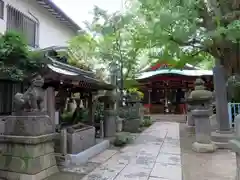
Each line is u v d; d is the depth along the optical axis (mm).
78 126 6039
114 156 5707
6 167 4105
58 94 6633
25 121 4074
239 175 2285
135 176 4191
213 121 9359
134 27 9211
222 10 7008
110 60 10633
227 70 7562
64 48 9258
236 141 2248
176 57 8641
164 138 8469
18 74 5648
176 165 4898
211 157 5574
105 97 8164
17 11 7973
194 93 6723
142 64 12578
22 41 6090
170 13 6691
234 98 10648
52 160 4457
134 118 10359
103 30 9664
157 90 21641
